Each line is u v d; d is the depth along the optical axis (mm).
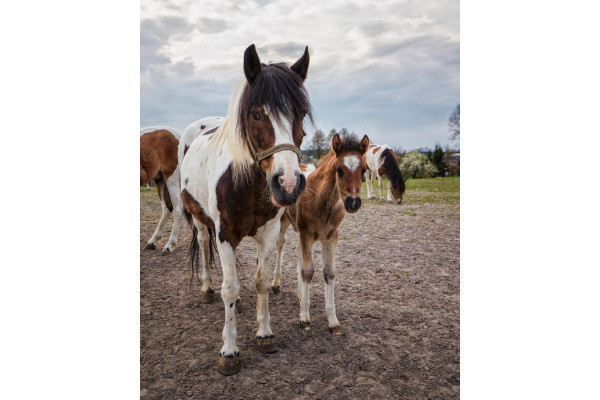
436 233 6512
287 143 1952
